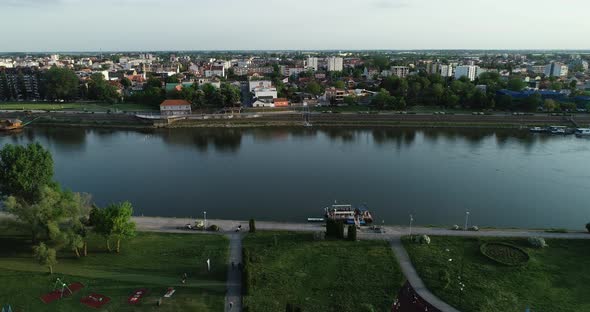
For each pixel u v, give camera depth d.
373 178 151.75
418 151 193.25
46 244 89.62
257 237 95.50
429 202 127.56
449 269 81.00
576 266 82.31
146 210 120.69
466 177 152.88
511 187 141.62
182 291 73.94
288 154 188.75
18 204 85.56
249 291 72.94
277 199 129.75
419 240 92.31
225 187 141.75
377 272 80.44
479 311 68.50
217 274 79.56
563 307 69.62
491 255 86.31
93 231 87.44
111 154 189.62
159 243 92.12
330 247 90.50
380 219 114.81
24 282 76.00
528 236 95.19
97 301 70.75
